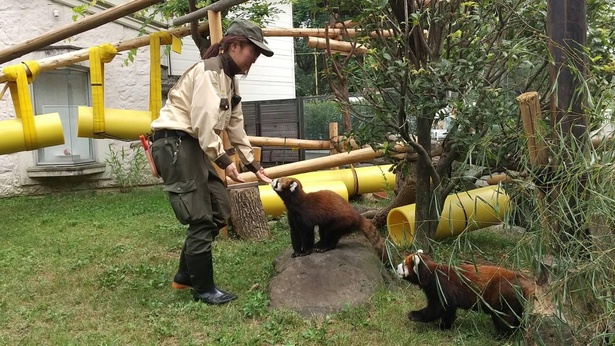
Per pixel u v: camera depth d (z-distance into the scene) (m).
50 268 5.47
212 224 4.29
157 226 7.36
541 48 4.09
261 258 5.64
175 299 4.45
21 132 5.38
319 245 4.76
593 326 2.86
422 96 4.33
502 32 4.48
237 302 4.34
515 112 4.17
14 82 5.46
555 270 2.93
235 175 4.04
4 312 4.31
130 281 5.01
